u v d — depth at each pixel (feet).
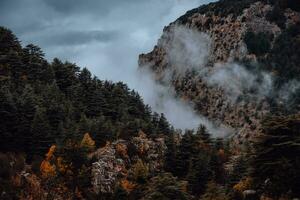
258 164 144.97
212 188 167.02
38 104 237.66
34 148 211.82
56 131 221.87
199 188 202.49
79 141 219.82
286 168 136.77
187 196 149.48
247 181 151.23
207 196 165.78
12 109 216.74
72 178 199.62
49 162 202.18
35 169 197.67
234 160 226.79
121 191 195.83
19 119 217.15
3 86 234.58
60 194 189.88
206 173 207.41
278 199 133.80
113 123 258.37
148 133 244.22
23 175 191.93
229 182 191.11
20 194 181.78
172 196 143.64
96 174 203.82
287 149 142.10
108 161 211.82
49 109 236.02
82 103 263.29
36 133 213.87
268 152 143.13
